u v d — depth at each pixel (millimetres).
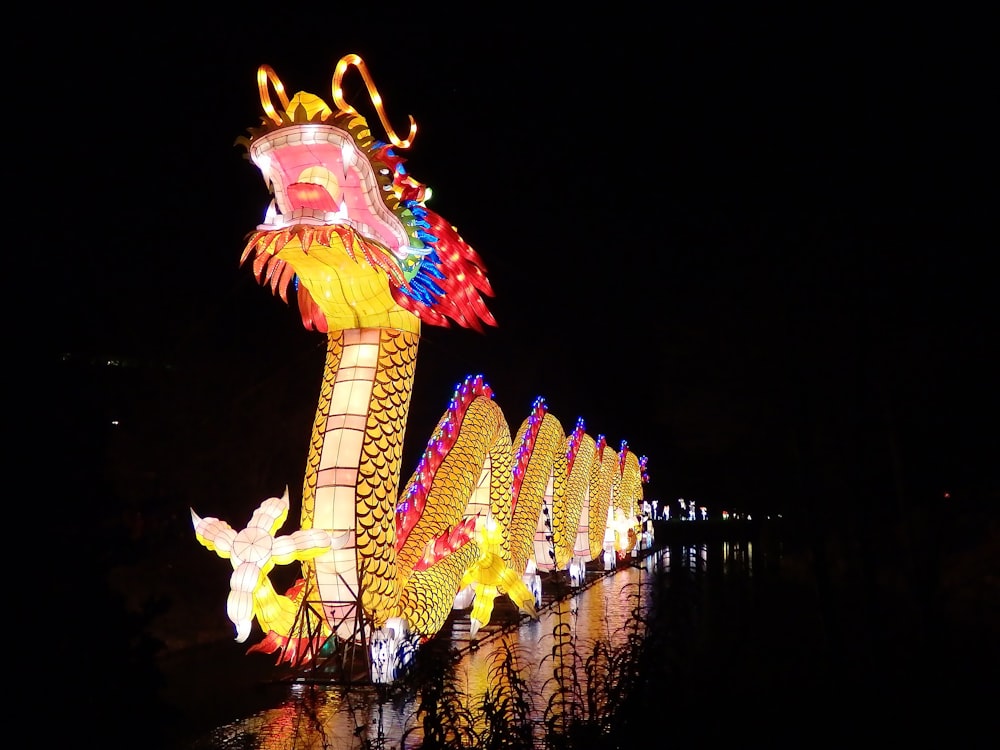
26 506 4070
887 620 10258
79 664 4020
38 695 3883
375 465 9805
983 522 12641
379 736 6238
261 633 12758
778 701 6855
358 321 10367
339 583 9570
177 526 15562
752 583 14828
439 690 6332
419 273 10641
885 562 11938
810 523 9508
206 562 15828
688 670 7637
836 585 13062
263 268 10125
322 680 9312
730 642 9156
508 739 5965
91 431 4434
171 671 10156
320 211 9094
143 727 4188
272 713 8023
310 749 6797
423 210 10656
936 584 8578
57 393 4332
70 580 4102
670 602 9359
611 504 27297
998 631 10352
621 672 6738
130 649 4250
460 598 15344
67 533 4180
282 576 18188
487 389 14320
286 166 9406
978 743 6199
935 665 7965
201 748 6812
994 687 7363
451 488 12211
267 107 9320
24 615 3945
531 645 12188
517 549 16172
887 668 7910
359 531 9539
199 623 12547
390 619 9906
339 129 9180
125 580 12664
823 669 8031
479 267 11641
